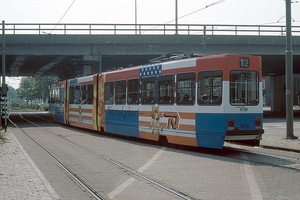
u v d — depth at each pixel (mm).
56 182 9438
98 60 36438
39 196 7609
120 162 12367
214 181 9266
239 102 13719
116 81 20484
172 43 36312
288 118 18422
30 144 17953
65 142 18781
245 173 10250
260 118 14055
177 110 15328
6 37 34781
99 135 22797
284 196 7707
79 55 36438
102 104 22172
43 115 57000
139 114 18062
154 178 9727
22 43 34938
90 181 9484
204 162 12258
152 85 17078
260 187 8539
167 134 15898
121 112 19812
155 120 16750
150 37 36219
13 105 132500
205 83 14164
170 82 15836
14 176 9719
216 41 36500
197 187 8641
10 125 33156
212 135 13766
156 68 16797
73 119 27641
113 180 9570
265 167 11180
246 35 36594
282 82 61781
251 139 13945
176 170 10828
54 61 42500
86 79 24984
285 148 15156
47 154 14398
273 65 48188
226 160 12633
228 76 13570
